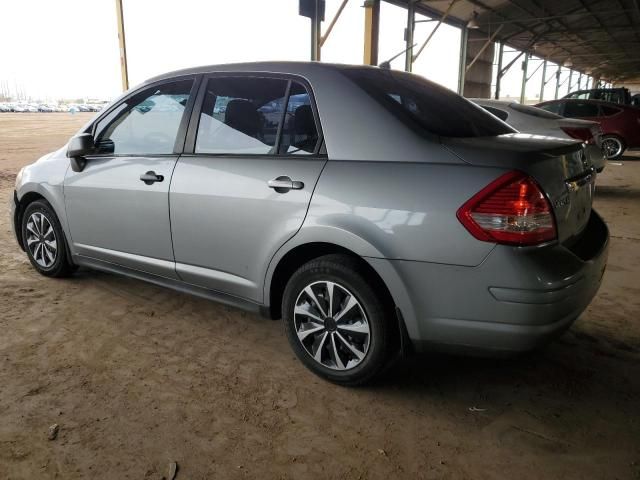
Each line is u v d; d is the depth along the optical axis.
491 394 2.42
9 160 11.65
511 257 1.92
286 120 2.50
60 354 2.72
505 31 22.08
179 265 2.92
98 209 3.24
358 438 2.10
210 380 2.51
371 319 2.26
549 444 2.06
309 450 2.02
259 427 2.15
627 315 3.30
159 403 2.30
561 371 2.63
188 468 1.90
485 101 7.55
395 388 2.46
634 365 2.69
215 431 2.12
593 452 2.02
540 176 1.98
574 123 6.88
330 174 2.28
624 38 28.05
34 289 3.63
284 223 2.39
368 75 2.54
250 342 2.92
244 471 1.90
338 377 2.43
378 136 2.24
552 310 1.96
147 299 3.50
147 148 3.04
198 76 2.88
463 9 17.36
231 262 2.67
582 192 2.33
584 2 19.56
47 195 3.55
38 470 1.87
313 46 11.74
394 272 2.12
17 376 2.49
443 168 2.06
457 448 2.04
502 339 2.01
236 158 2.62
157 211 2.92
